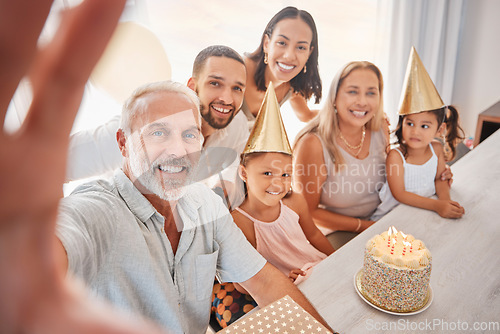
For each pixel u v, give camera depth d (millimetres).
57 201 86
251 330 705
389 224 1253
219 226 954
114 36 77
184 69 963
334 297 943
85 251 555
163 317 816
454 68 2582
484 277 989
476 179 1514
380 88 1590
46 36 71
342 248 1123
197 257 886
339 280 997
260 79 1226
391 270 858
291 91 1388
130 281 771
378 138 1679
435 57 2369
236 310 1172
